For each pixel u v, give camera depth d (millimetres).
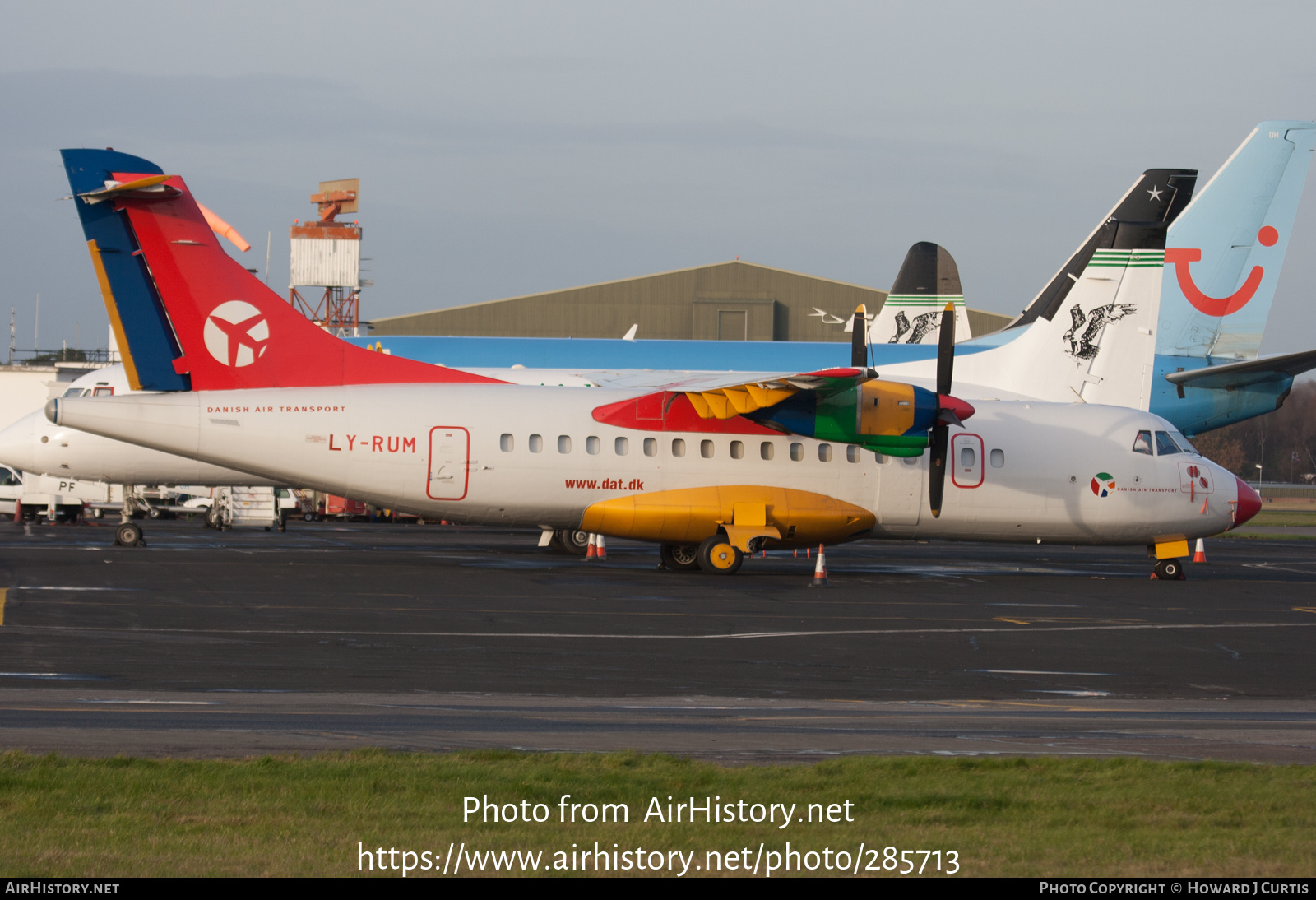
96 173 68000
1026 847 20297
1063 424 78312
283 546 86875
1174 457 78562
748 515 72000
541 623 49625
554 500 71125
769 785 23875
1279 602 64875
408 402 70188
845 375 65312
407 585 61688
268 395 69125
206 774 23578
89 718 28969
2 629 43531
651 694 35312
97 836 19891
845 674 39844
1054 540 78062
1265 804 23031
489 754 25672
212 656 39375
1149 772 25391
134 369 68688
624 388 74062
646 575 71188
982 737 29922
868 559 91938
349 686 34938
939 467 71375
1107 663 43688
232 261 69750
